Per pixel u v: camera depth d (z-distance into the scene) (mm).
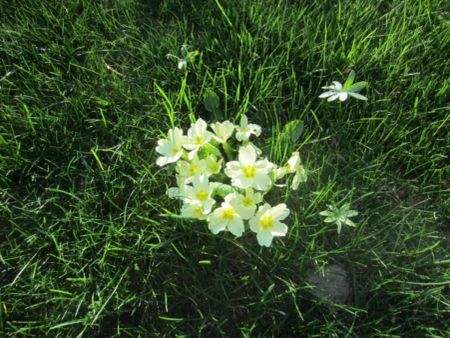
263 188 308
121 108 396
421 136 374
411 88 393
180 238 343
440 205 366
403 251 345
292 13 422
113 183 362
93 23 434
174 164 355
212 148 332
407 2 430
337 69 393
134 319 337
